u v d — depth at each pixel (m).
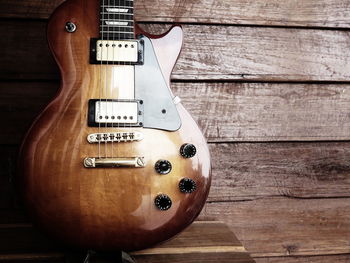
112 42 0.99
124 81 0.98
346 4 1.25
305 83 1.26
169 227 0.97
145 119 0.98
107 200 0.95
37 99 1.18
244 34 1.23
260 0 1.23
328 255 1.30
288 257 1.29
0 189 1.17
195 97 1.22
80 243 0.95
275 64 1.24
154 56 1.00
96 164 0.94
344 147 1.28
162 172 0.96
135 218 0.95
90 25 0.99
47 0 1.17
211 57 1.22
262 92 1.24
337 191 1.29
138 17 1.19
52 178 0.94
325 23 1.25
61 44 0.98
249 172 1.25
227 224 1.26
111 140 0.96
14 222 1.18
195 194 0.98
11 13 1.16
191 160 0.99
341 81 1.26
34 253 1.01
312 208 1.28
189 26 1.21
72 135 0.96
